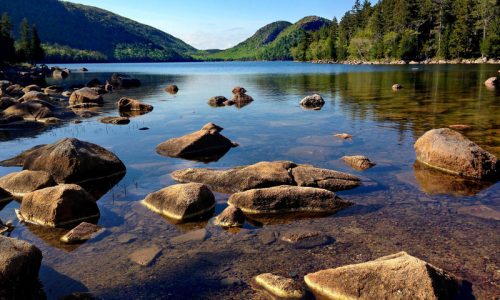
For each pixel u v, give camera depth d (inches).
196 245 312.0
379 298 232.2
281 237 321.4
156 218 365.4
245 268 275.9
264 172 437.4
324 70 3671.3
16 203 410.3
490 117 807.7
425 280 230.7
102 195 430.6
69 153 478.6
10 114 973.2
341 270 248.7
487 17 4104.3
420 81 1882.4
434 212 362.9
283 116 927.7
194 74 3440.0
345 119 855.1
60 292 254.8
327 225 342.3
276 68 4660.4
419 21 4635.8
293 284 247.3
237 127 800.3
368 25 5487.2
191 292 251.1
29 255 263.9
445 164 481.1
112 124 880.9
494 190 416.2
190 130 785.6
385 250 294.8
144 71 4293.8
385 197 403.5
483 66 3316.9
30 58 4276.6
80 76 3189.0
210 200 383.9
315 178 430.0
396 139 649.0
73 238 325.4
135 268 280.5
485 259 278.2
